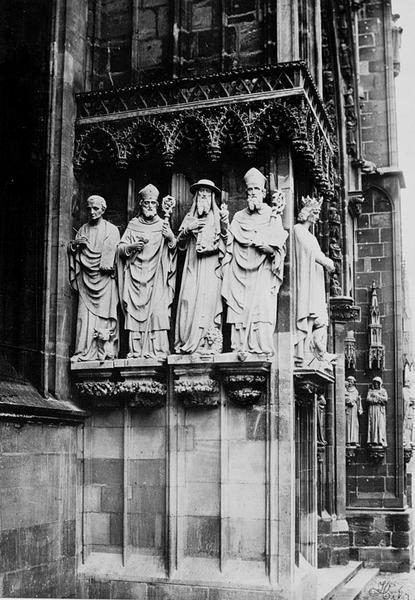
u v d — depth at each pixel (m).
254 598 11.43
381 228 24.55
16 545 11.08
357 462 23.45
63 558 12.12
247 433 11.91
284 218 12.12
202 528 11.98
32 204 13.02
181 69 13.34
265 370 11.73
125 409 12.62
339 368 20.94
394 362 23.86
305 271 12.22
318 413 19.91
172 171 12.91
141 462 12.46
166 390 12.37
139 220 12.73
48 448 11.94
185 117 12.55
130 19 13.88
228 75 12.46
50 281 12.77
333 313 20.72
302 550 13.16
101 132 13.12
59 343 12.61
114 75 13.84
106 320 12.71
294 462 12.14
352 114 23.23
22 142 13.07
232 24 13.15
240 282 11.86
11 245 12.72
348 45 23.20
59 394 12.49
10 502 11.00
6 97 13.05
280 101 12.07
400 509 22.86
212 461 12.04
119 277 12.68
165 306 12.33
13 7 13.33
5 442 10.96
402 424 23.42
